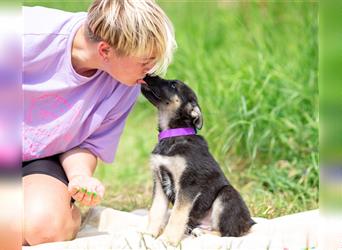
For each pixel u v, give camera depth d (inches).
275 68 442.0
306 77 427.5
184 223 253.6
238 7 605.3
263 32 509.7
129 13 230.5
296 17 513.0
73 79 250.4
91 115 262.4
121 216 290.8
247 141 386.9
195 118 265.9
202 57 488.1
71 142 264.1
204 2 634.2
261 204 327.3
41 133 256.7
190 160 259.9
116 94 263.9
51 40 247.4
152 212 266.2
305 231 251.9
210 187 262.4
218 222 261.6
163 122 274.1
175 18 594.9
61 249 229.5
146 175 408.2
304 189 349.1
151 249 233.1
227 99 420.8
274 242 237.8
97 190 236.8
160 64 245.3
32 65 249.0
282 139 391.5
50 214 240.7
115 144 276.2
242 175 381.7
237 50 503.5
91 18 239.0
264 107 407.8
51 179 254.8
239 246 234.8
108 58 240.2
